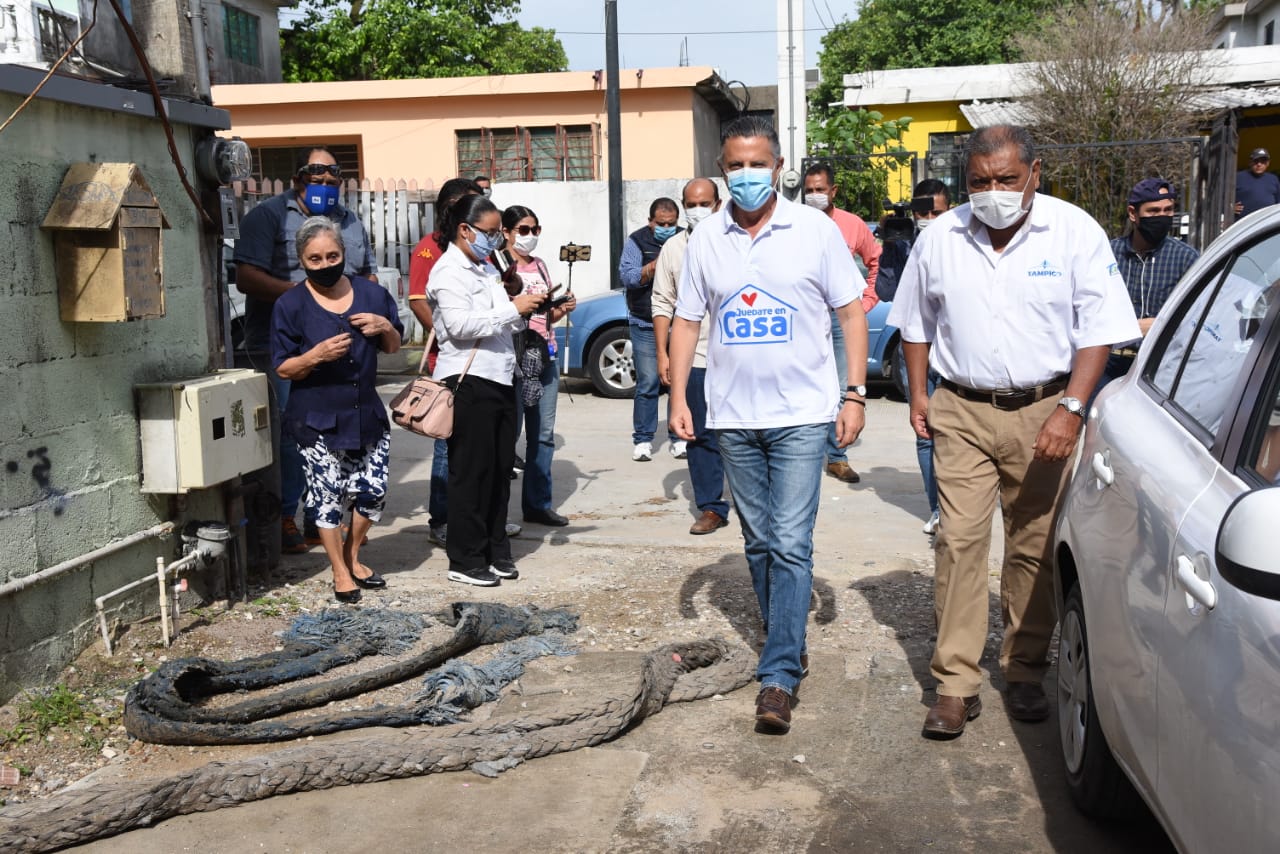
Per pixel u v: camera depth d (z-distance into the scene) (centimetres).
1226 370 309
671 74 2161
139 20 536
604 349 1227
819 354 424
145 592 507
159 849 348
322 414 548
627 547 674
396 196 1700
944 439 423
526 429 721
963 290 409
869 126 1828
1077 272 397
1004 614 443
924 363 437
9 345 424
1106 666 320
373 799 378
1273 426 265
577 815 365
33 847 340
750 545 448
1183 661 256
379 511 585
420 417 554
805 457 422
